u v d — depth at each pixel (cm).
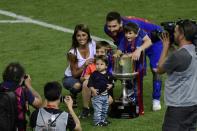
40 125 1220
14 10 3244
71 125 1235
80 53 1691
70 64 1695
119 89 1936
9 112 1208
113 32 1658
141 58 1617
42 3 3381
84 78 1655
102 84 1576
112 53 1627
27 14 3155
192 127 1283
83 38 1675
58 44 2548
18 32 2767
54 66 2222
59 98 1257
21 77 1293
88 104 1664
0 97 1216
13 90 1265
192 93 1255
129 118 1661
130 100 1669
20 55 2386
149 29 1712
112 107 1670
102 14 3134
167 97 1280
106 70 1605
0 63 2273
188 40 1256
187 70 1243
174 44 1344
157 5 3303
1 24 2931
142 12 3180
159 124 1614
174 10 3195
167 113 1286
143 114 1691
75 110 1741
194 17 3055
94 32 2762
